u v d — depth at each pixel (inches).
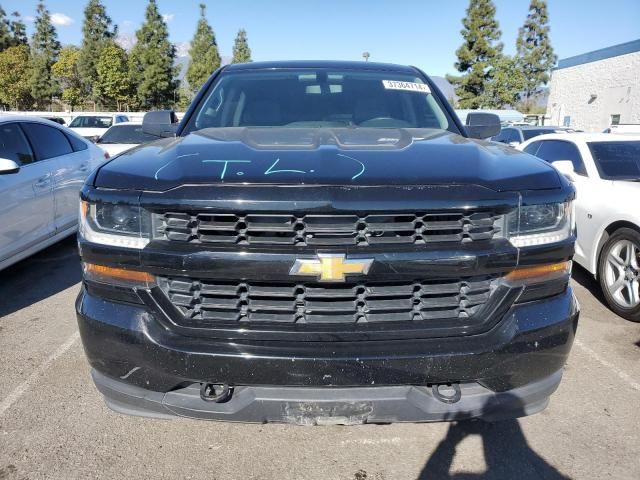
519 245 73.9
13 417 104.2
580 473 89.6
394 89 127.8
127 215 72.7
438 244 71.4
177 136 111.1
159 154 84.4
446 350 71.1
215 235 70.6
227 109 120.8
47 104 2046.0
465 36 1464.1
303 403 71.8
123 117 949.8
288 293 71.2
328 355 69.4
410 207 69.4
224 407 73.4
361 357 69.5
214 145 85.6
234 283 71.9
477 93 1478.8
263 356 69.5
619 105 947.3
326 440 98.3
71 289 183.3
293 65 136.0
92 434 99.0
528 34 1884.8
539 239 75.0
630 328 155.4
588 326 156.9
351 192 69.4
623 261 165.5
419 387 73.9
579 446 96.8
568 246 77.0
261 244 69.8
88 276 77.0
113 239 73.6
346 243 69.8
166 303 73.2
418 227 70.9
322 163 75.0
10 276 197.8
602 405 111.0
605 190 181.9
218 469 90.0
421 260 70.2
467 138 102.7
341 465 91.5
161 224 72.0
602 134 225.8
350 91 125.9
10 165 162.7
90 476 87.8
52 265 211.8
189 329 72.1
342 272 69.2
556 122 1168.8
